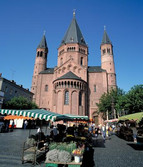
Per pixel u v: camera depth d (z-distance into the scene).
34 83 59.91
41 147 11.01
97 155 10.71
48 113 11.07
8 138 17.36
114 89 50.88
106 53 61.09
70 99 45.59
